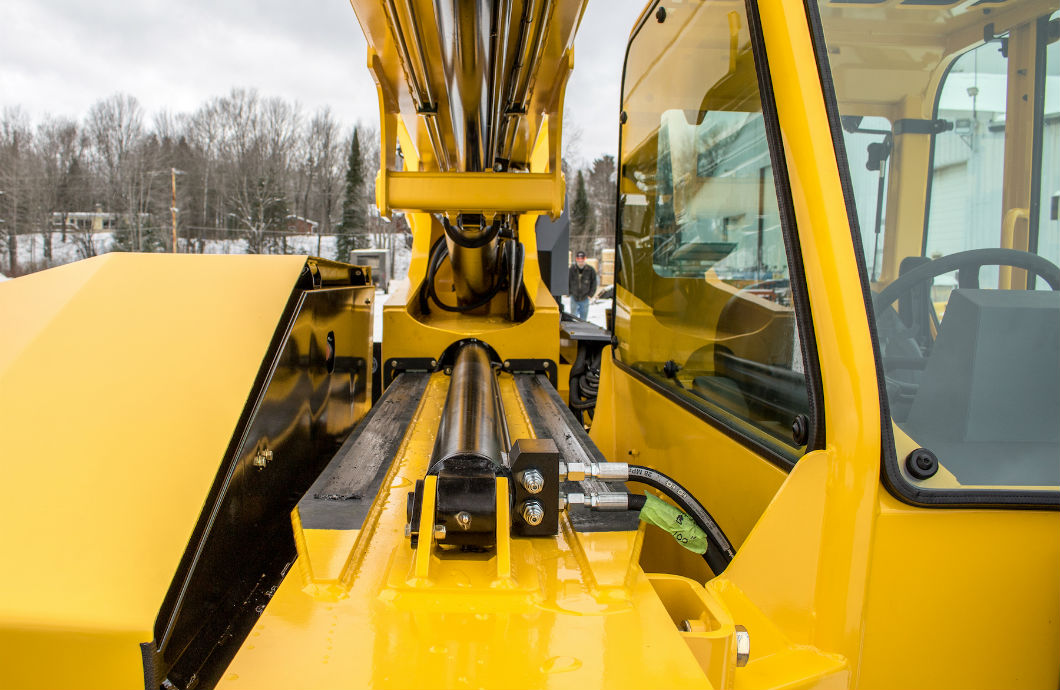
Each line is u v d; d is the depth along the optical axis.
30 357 1.03
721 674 0.86
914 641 0.91
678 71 1.77
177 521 0.87
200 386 1.07
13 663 0.76
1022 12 1.03
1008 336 0.99
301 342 1.49
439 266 3.50
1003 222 1.04
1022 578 0.91
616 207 2.53
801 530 0.94
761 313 1.24
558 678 0.74
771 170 1.18
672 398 1.70
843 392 0.90
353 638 0.82
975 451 0.96
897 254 1.02
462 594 0.92
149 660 0.76
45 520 0.83
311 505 1.23
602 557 1.05
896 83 1.02
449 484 1.03
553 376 3.10
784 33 0.98
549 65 2.08
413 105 2.35
